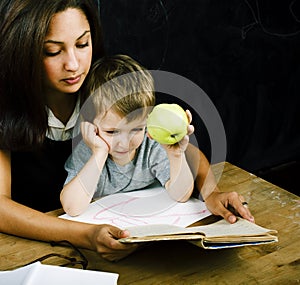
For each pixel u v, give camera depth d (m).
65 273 0.95
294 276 1.03
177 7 2.08
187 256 1.08
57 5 1.17
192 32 2.15
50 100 1.38
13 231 1.16
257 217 1.21
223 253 1.08
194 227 1.11
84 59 1.25
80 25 1.21
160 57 2.12
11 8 1.20
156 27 2.06
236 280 1.02
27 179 1.51
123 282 1.02
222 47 2.24
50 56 1.22
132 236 1.01
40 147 1.37
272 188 1.32
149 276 1.03
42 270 0.96
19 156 1.47
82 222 1.15
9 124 1.27
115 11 1.96
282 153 2.54
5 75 1.24
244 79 2.35
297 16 2.38
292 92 2.49
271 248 1.10
